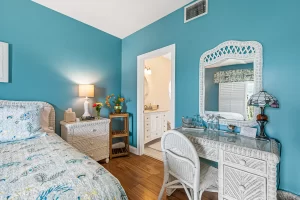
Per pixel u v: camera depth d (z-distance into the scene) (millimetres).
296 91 1365
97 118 2746
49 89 2451
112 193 865
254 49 1579
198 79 2039
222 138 1523
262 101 1366
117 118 3326
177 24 2285
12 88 2141
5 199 715
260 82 1540
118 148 3232
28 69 2256
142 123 3072
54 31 2467
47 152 1294
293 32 1368
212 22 1891
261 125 1484
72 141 2322
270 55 1489
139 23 2732
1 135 1616
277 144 1369
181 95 2246
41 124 2182
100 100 3064
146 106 4094
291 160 1405
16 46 2150
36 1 2250
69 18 2607
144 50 2855
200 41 2012
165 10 2324
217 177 1480
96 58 2979
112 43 3209
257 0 1556
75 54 2703
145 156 3004
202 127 1939
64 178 887
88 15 2551
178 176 1538
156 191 1922
